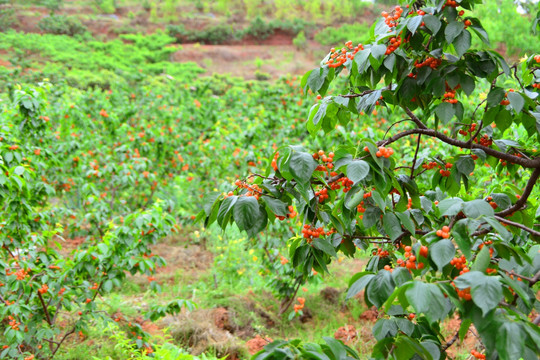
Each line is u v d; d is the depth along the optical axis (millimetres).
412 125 8750
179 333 5305
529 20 10625
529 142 3848
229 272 7184
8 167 4254
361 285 1711
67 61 25188
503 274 1581
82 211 8602
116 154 8305
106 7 35250
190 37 33000
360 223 2504
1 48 25516
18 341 3891
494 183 4297
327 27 33406
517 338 1411
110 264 4477
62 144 7883
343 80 11438
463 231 1730
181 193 9859
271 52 31625
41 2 33469
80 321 4449
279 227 6309
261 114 10938
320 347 1753
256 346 5348
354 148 2006
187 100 13812
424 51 2246
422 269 1841
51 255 4656
